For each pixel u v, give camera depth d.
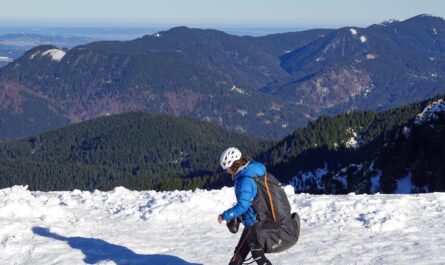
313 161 114.38
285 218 5.66
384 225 9.30
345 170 59.59
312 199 12.54
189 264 7.48
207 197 11.96
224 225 9.98
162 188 110.00
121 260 7.62
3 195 13.31
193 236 9.18
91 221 10.28
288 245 5.67
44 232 8.98
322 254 7.81
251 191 5.60
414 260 7.36
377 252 7.83
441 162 40.44
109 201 12.66
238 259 5.90
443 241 8.40
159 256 7.88
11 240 8.52
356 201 11.90
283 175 114.06
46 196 13.80
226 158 5.72
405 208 11.25
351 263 7.34
